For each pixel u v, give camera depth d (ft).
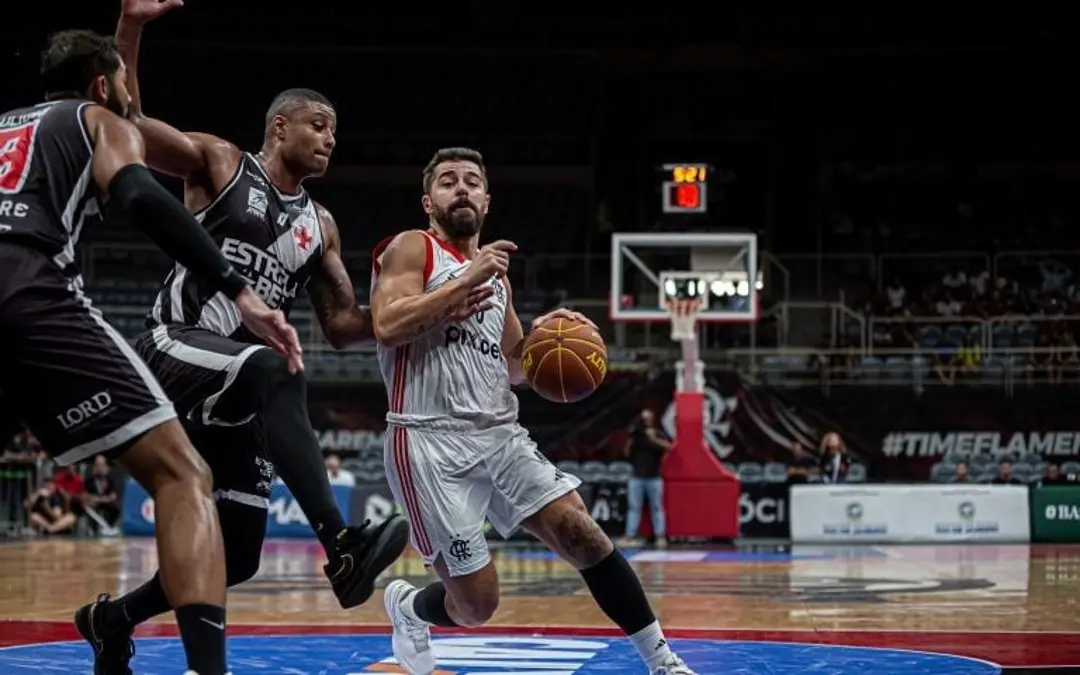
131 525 48.78
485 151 78.74
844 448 52.11
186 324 12.71
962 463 49.19
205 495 9.80
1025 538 46.37
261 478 12.75
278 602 23.15
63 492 49.57
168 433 9.84
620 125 81.35
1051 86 79.51
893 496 46.62
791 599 23.76
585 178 78.74
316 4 81.97
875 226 76.38
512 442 13.15
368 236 76.54
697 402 41.37
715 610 21.66
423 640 14.25
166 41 78.07
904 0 81.15
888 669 14.56
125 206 9.67
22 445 51.29
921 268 72.23
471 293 12.66
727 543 45.68
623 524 49.34
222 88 80.64
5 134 10.16
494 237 76.79
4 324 9.57
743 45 78.54
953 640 17.29
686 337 41.78
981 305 65.46
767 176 81.41
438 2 83.10
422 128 80.64
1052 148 77.97
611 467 54.44
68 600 23.15
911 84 80.94
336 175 78.64
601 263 73.97
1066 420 56.24
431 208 13.97
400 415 13.23
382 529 11.82
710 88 82.02
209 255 9.84
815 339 66.44
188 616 9.33
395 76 82.12
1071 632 18.21
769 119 80.79
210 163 12.84
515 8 82.07
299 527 46.73
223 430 12.52
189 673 9.27
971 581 27.99
